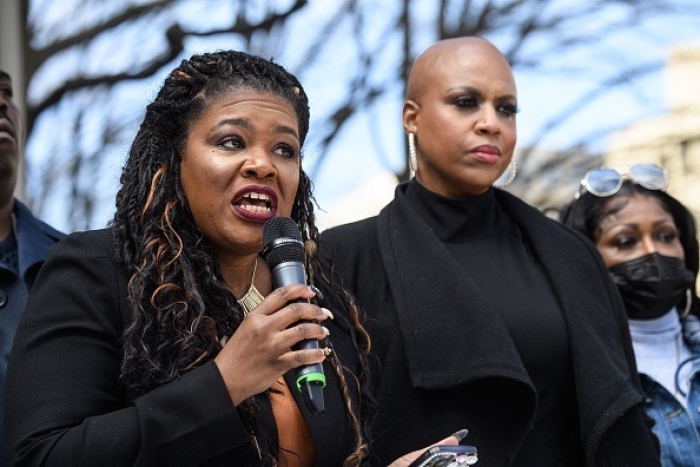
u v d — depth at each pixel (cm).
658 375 512
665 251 527
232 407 303
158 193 336
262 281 360
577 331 429
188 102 341
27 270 436
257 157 333
